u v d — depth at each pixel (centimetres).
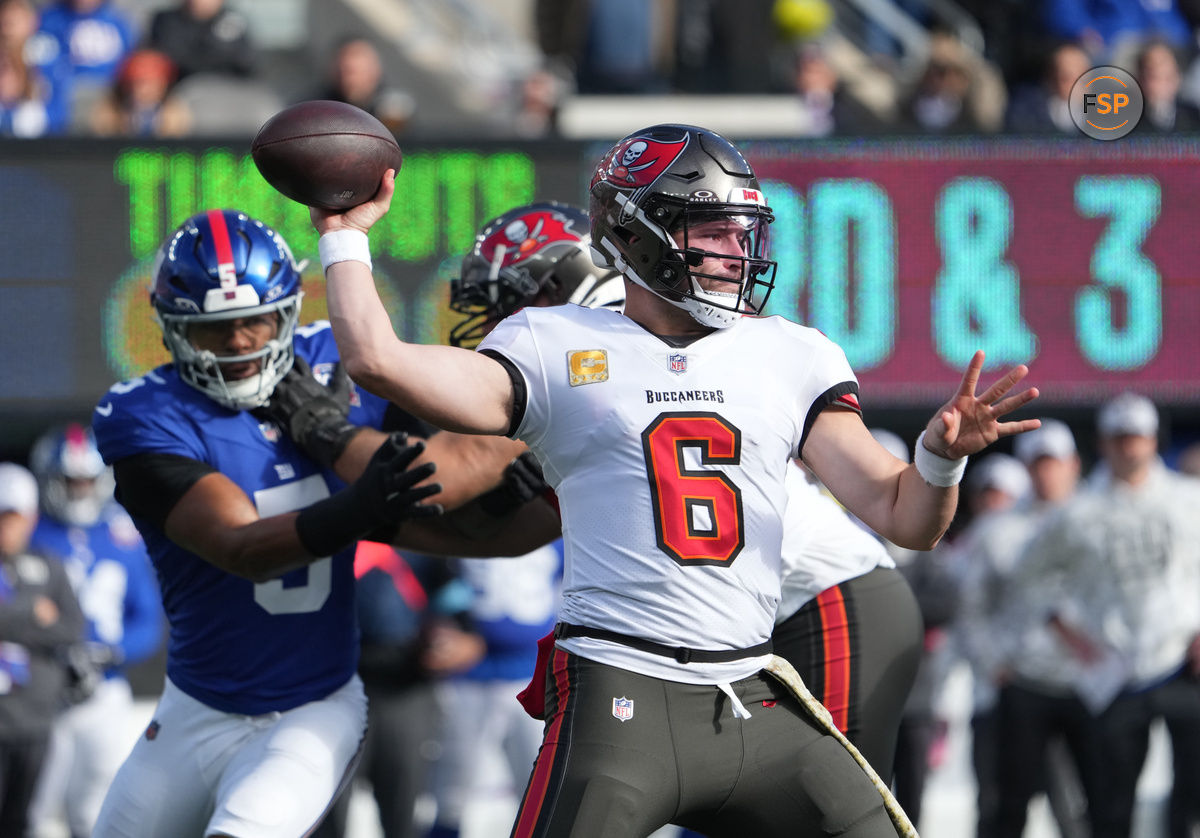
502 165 2583
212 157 2550
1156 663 2300
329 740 1320
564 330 1071
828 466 1080
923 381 2638
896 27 4150
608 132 3584
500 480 1339
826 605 1396
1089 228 2659
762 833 1066
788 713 1081
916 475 1020
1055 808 2530
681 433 1057
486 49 4075
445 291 2570
